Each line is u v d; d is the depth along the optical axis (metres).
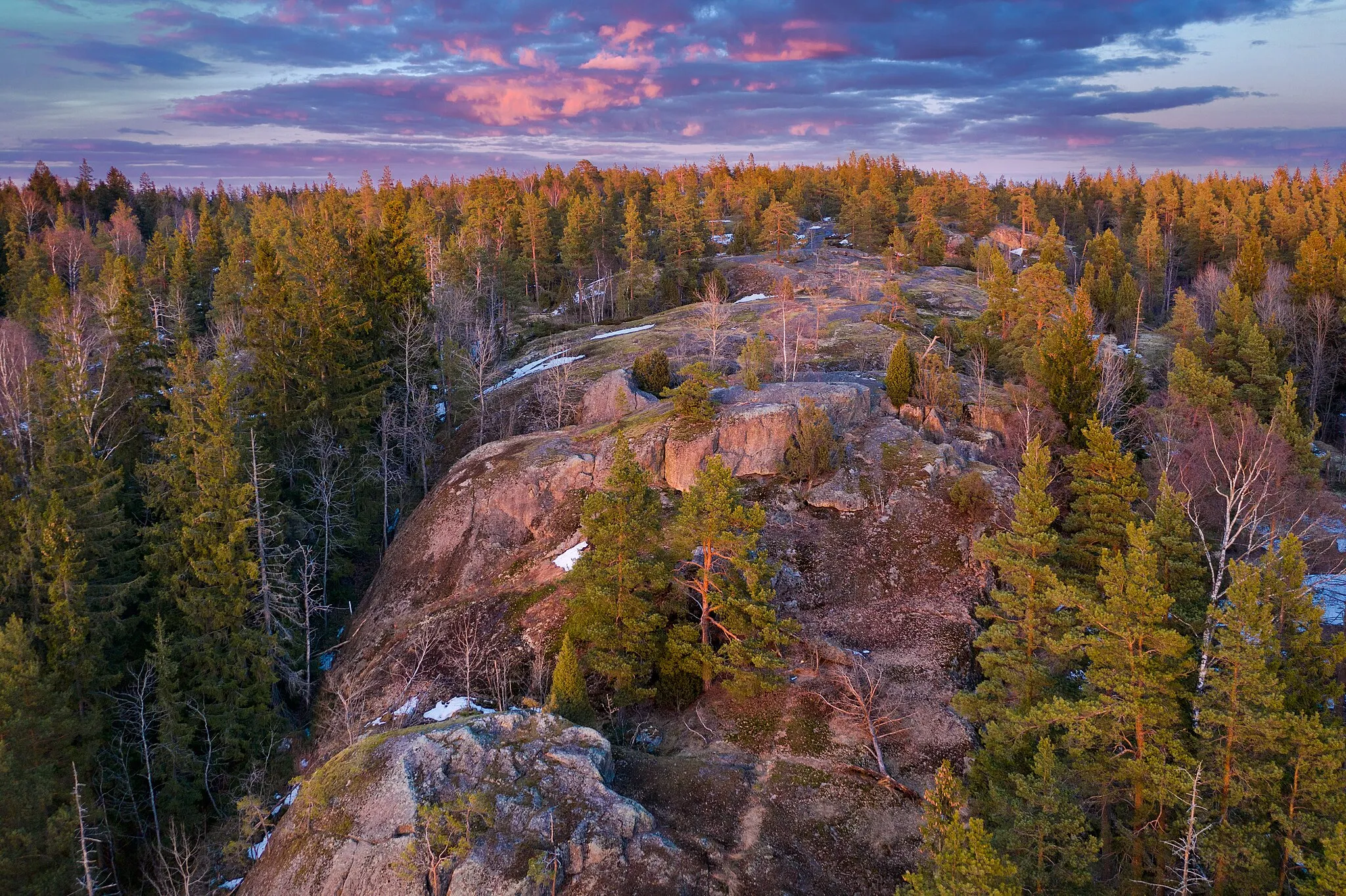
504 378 78.25
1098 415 50.19
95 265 107.81
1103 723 25.44
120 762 37.59
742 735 33.94
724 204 158.00
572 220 107.44
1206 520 43.62
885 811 29.67
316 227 66.12
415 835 27.44
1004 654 29.67
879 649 37.62
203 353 70.56
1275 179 172.12
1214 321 83.06
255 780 37.84
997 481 47.19
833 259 120.69
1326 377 79.06
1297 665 24.17
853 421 52.66
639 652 36.53
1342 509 47.94
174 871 34.44
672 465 48.62
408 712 38.34
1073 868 22.11
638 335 84.25
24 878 29.88
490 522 49.53
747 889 26.58
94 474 43.06
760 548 43.00
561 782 29.50
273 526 44.16
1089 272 102.50
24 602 38.03
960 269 117.19
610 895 26.25
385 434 56.22
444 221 124.62
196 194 180.38
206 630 41.12
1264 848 21.94
